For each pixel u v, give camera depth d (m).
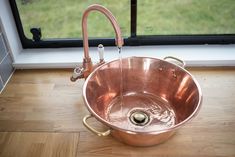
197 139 0.84
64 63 1.14
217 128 0.87
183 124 0.71
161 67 0.92
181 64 1.00
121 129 0.70
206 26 1.19
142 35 1.20
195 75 1.10
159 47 1.21
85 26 0.83
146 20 1.17
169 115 0.90
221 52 1.16
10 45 1.10
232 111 0.93
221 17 1.18
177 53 1.17
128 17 1.14
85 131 0.87
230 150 0.81
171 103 0.93
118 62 0.91
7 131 0.89
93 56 1.15
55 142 0.84
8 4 1.07
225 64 1.13
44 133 0.88
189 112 0.83
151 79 0.95
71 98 1.01
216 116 0.91
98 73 0.88
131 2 1.07
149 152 0.80
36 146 0.84
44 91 1.04
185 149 0.81
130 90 0.98
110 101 0.94
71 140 0.85
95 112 0.78
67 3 1.15
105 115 0.90
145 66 0.93
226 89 1.03
